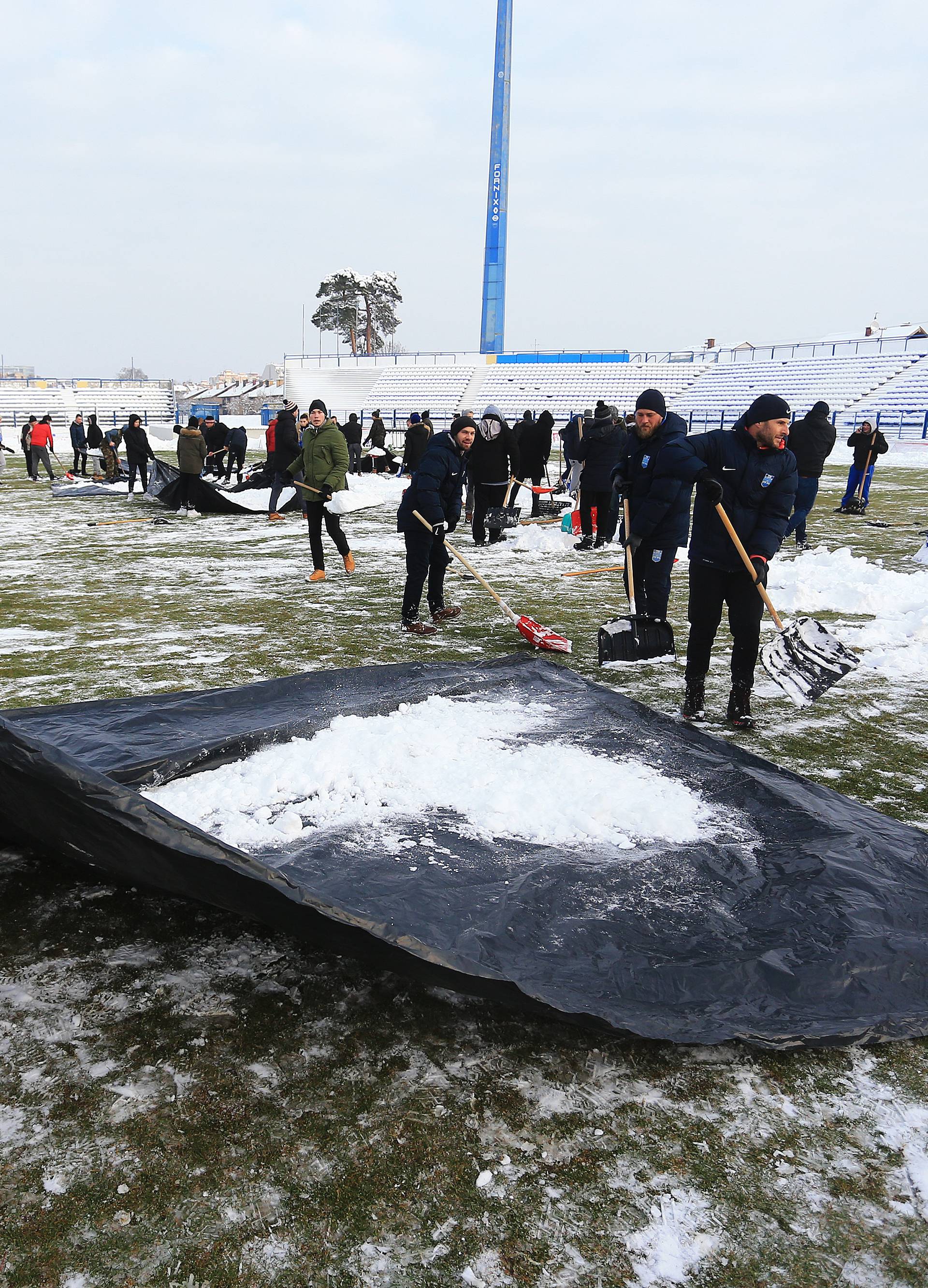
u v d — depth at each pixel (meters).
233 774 3.11
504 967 2.03
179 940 2.39
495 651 5.58
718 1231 1.54
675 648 5.81
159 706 3.69
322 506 7.92
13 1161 1.66
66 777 2.08
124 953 2.33
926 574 7.52
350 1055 1.96
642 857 2.58
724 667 5.38
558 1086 1.88
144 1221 1.54
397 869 2.41
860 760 3.78
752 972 2.10
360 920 1.94
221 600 7.14
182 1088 1.85
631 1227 1.54
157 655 5.35
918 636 5.82
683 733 3.63
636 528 5.34
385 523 12.63
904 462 24.42
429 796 2.95
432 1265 1.47
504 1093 1.86
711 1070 1.94
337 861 2.44
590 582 8.16
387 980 2.23
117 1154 1.68
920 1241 1.53
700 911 2.33
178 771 3.10
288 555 9.57
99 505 14.58
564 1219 1.56
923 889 2.50
